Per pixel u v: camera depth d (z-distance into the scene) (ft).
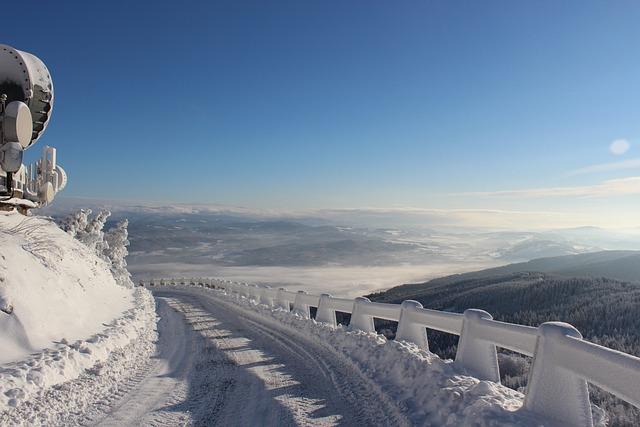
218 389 24.30
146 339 38.70
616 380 10.83
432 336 33.53
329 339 36.04
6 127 36.11
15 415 18.17
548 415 13.66
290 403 21.70
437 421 16.83
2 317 24.90
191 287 132.36
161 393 23.38
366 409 20.12
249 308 67.51
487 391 16.47
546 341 14.12
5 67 42.52
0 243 30.22
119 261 93.56
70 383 22.97
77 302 35.12
